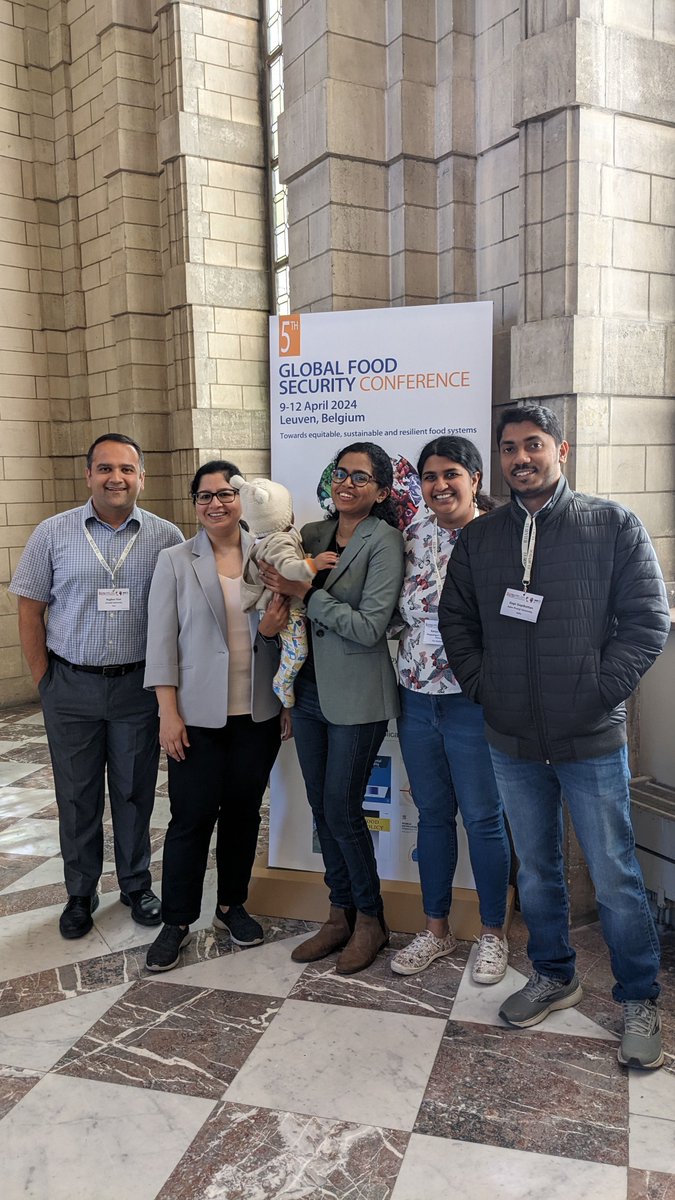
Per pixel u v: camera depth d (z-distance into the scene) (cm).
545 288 285
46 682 296
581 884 293
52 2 648
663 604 207
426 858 268
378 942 273
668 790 283
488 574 218
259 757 274
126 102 588
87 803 297
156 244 611
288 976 266
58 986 263
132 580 292
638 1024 220
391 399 293
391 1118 202
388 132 334
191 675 266
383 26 330
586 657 206
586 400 278
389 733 292
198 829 270
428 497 244
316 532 271
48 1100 211
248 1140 196
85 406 684
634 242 285
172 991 258
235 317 604
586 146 270
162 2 572
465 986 258
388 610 248
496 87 311
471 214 331
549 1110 204
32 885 338
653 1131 196
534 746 213
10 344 661
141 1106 208
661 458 298
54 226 674
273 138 600
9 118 647
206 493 268
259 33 596
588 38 264
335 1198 180
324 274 338
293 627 257
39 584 292
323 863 306
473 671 225
